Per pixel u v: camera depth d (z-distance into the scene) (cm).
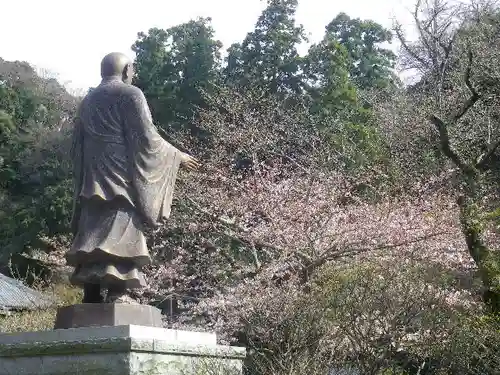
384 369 1288
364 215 1698
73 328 676
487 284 1512
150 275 1844
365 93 3019
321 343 1227
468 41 1827
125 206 735
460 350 1305
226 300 1578
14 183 3719
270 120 2278
